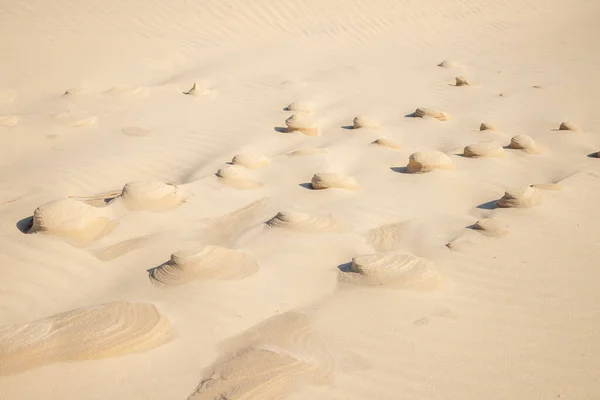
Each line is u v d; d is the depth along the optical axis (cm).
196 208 618
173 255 463
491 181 709
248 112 1007
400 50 1486
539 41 1600
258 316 416
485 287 455
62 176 690
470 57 1463
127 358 358
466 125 966
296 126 900
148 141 841
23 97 988
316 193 662
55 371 343
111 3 1419
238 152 812
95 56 1213
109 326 373
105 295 446
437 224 584
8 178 671
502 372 349
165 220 583
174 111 981
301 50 1407
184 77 1171
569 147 847
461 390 332
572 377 345
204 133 893
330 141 874
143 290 447
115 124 900
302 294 448
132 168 752
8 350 344
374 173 737
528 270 482
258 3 1534
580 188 671
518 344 379
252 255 500
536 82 1237
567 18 1819
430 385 337
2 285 443
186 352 371
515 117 1009
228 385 330
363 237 553
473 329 396
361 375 345
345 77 1239
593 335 389
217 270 461
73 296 446
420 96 1138
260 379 332
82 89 1049
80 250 506
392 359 362
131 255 511
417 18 1683
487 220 565
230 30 1439
